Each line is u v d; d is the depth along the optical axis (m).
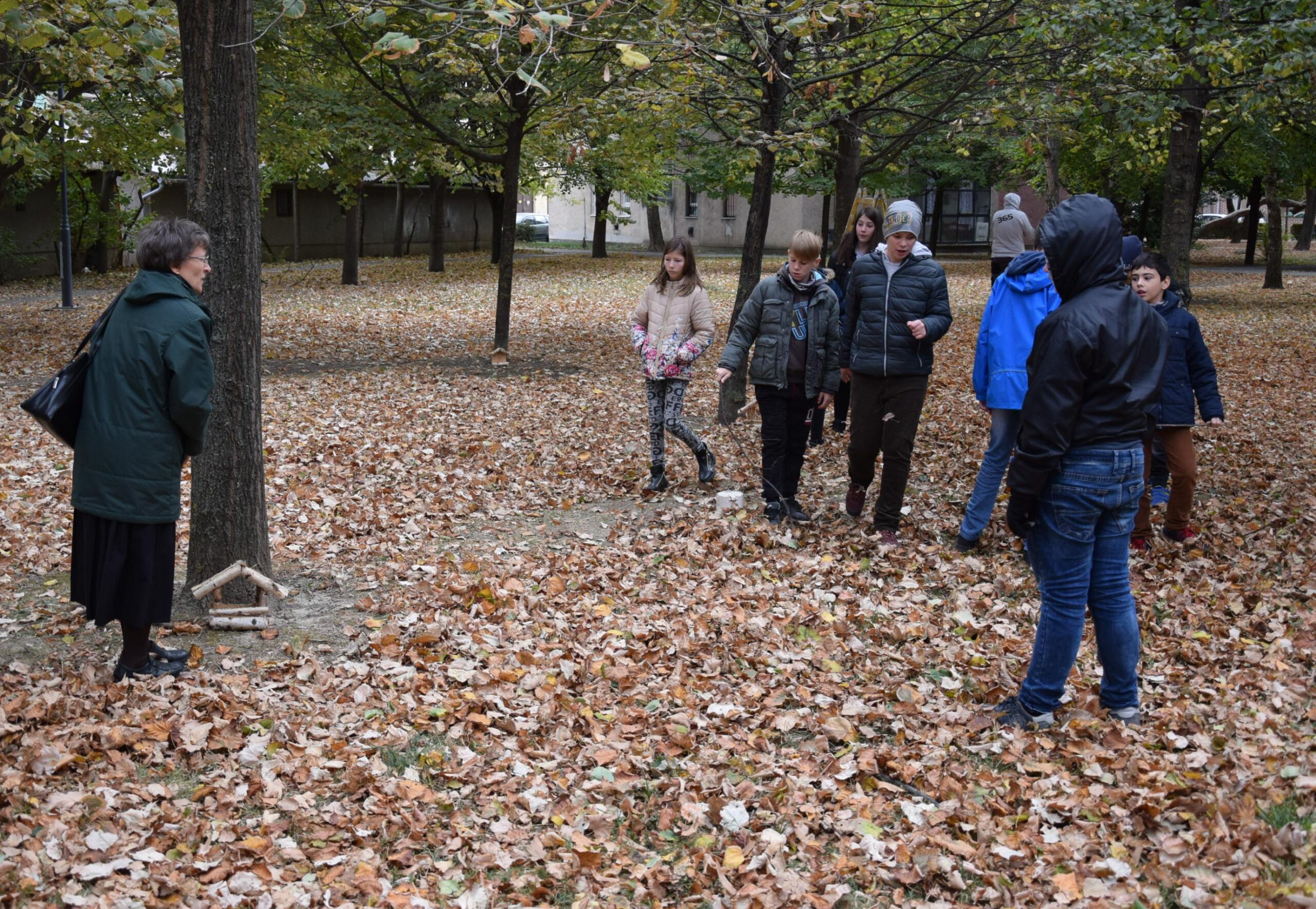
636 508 7.62
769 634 5.34
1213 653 5.00
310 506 7.52
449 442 9.71
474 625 5.38
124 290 4.46
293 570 6.21
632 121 9.99
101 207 32.16
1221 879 3.14
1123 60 9.64
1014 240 9.12
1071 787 3.79
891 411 6.70
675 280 7.82
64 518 7.24
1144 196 29.47
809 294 6.95
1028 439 4.03
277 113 14.37
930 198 47.47
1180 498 6.51
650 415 8.00
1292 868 3.17
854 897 3.28
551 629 5.39
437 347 16.77
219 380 5.36
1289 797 3.57
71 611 5.54
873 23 10.59
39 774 3.78
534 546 6.77
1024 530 4.20
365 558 6.50
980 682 4.74
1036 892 3.20
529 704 4.56
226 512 5.42
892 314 6.58
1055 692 4.25
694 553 6.55
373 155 14.41
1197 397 6.50
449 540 6.92
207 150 5.20
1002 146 13.63
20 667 4.74
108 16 7.07
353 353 16.00
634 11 7.56
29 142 9.82
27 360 14.37
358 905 3.22
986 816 3.61
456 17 5.25
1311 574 5.98
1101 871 3.26
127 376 4.33
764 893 3.24
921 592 5.92
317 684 4.70
